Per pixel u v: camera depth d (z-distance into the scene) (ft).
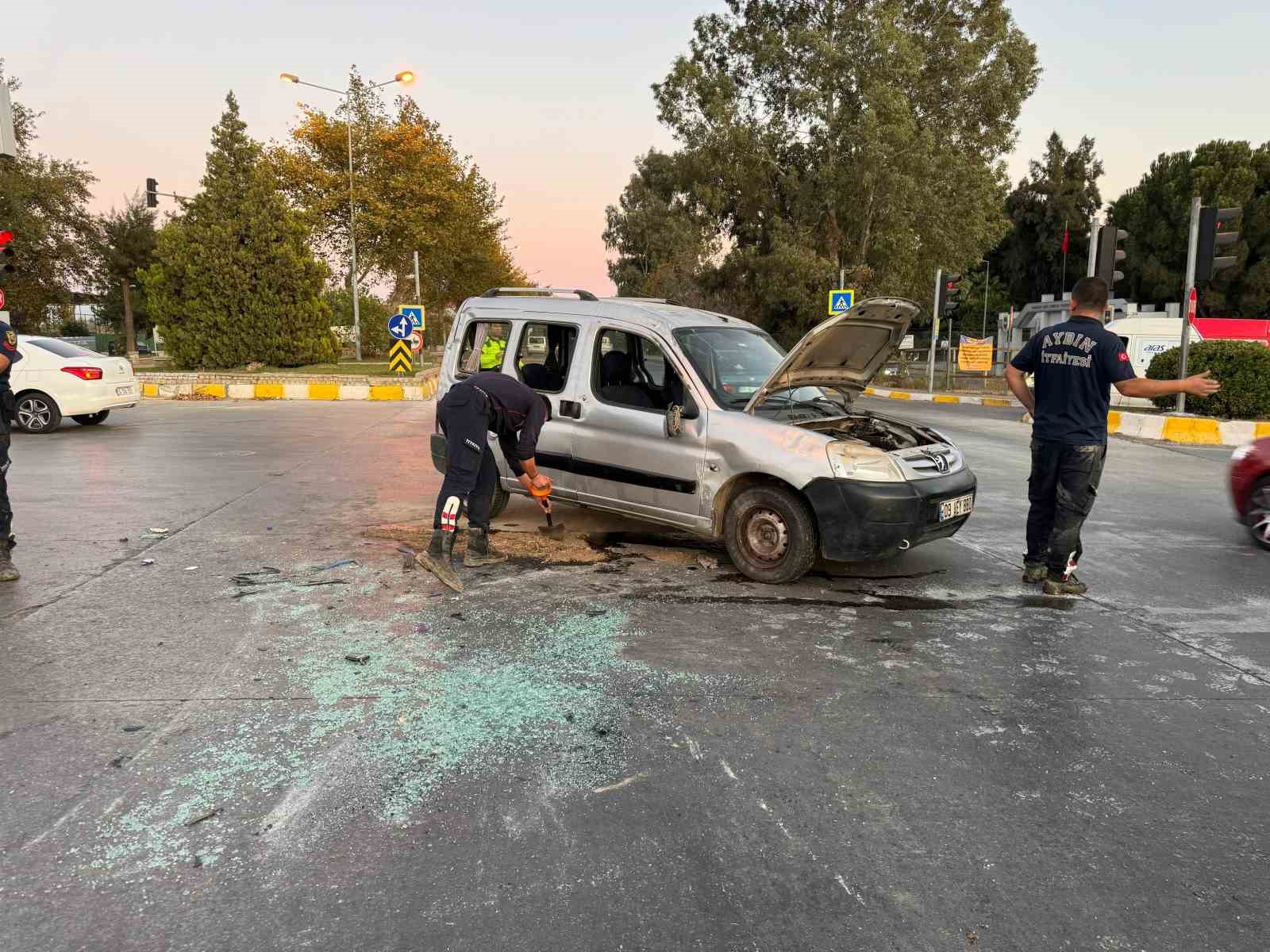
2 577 16.99
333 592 16.65
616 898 7.73
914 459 17.65
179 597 16.20
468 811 9.12
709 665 13.30
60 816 8.91
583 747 10.59
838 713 11.68
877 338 19.85
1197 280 46.47
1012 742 10.96
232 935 7.18
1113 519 25.13
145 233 147.95
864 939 7.26
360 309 125.08
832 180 104.53
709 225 130.72
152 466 31.45
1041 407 16.89
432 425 46.29
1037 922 7.53
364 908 7.55
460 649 13.76
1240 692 12.69
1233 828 9.11
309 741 10.61
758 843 8.62
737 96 113.70
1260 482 21.48
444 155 123.13
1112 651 14.26
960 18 112.57
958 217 111.04
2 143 38.93
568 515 23.81
